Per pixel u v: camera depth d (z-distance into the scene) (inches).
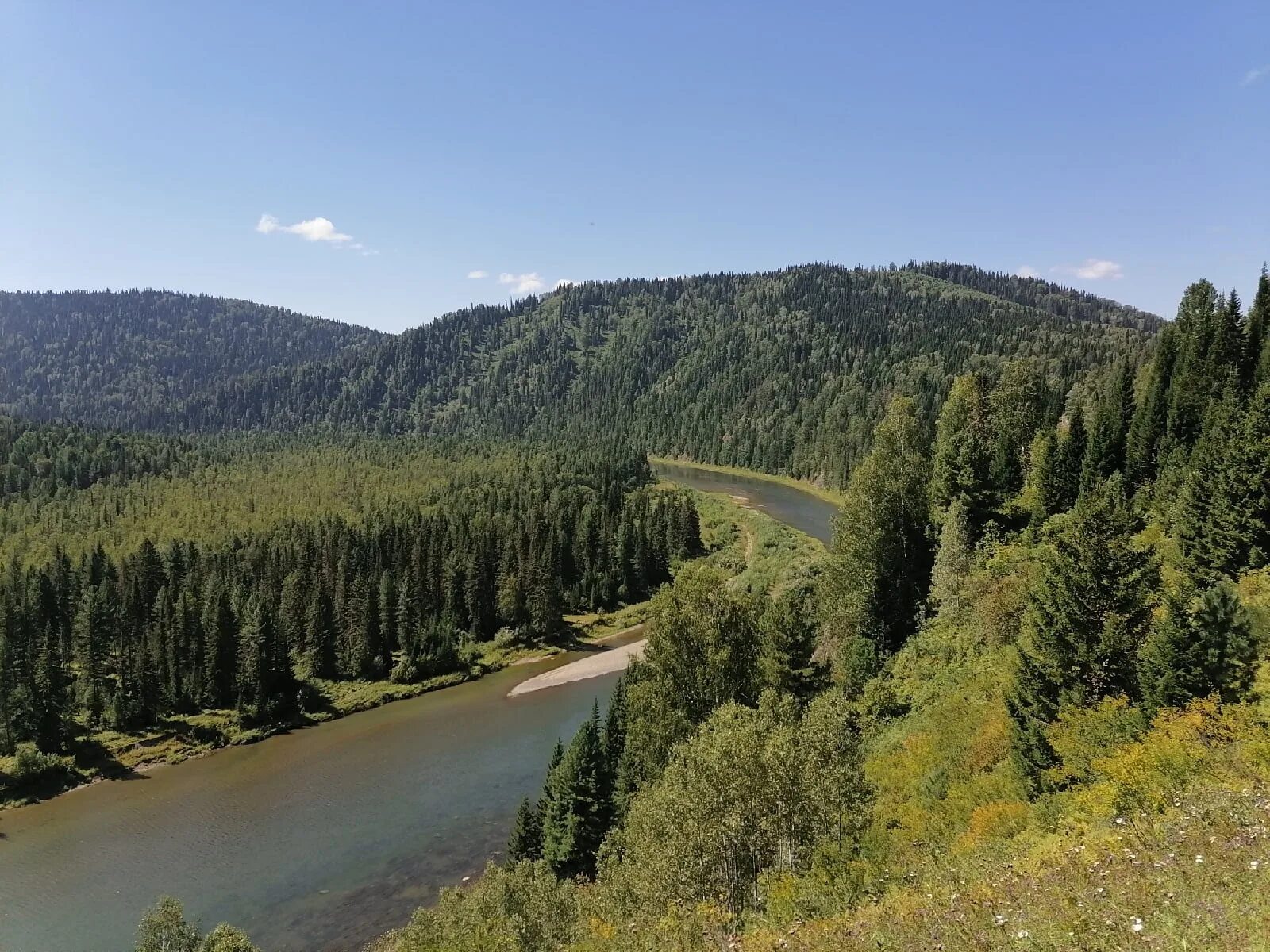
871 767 1571.1
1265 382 1697.8
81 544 5059.1
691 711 1849.2
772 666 1980.8
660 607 1939.0
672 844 1064.8
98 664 3351.4
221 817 2447.1
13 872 2169.0
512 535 4943.4
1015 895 586.2
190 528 5433.1
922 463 2805.1
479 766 2751.0
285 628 3811.5
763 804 1065.5
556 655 4160.9
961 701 1630.2
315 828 2346.2
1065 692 1084.5
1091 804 836.6
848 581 2493.8
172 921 1574.8
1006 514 2495.1
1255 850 534.0
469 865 2106.3
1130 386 3021.7
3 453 6815.9
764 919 879.7
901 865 941.2
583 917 1320.1
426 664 3791.8
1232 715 858.1
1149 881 527.2
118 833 2377.0
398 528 4901.6
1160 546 1785.2
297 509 5974.4
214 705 3319.4
